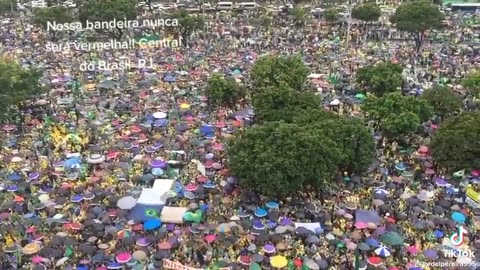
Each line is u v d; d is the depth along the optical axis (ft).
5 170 232.73
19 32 480.23
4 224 192.95
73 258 175.73
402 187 222.48
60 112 297.53
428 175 232.12
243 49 426.10
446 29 501.56
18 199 206.69
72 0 581.53
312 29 502.79
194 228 191.31
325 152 208.85
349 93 330.75
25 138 264.72
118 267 171.53
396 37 484.74
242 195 210.38
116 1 451.12
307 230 187.01
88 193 209.97
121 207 200.85
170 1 621.72
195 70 368.48
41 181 223.10
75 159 234.17
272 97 265.13
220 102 304.09
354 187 221.25
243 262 174.40
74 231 188.85
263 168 200.54
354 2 597.11
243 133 219.82
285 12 568.00
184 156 244.22
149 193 211.41
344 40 465.47
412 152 253.03
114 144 255.29
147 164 237.25
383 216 200.85
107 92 329.93
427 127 276.82
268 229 191.01
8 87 286.66
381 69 322.14
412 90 328.49
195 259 178.50
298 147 205.67
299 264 173.88
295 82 316.81
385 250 177.88
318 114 242.58
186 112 294.46
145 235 188.65
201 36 469.57
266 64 318.65
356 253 170.09
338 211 201.57
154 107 301.84
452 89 318.24
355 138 224.53
